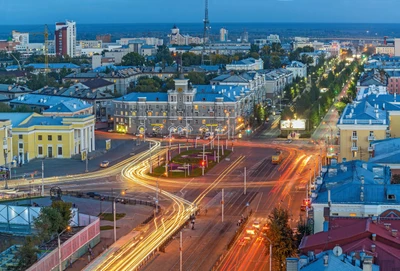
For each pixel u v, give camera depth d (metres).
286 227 195.25
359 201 194.50
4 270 195.38
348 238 154.50
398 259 144.75
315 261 142.62
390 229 161.88
